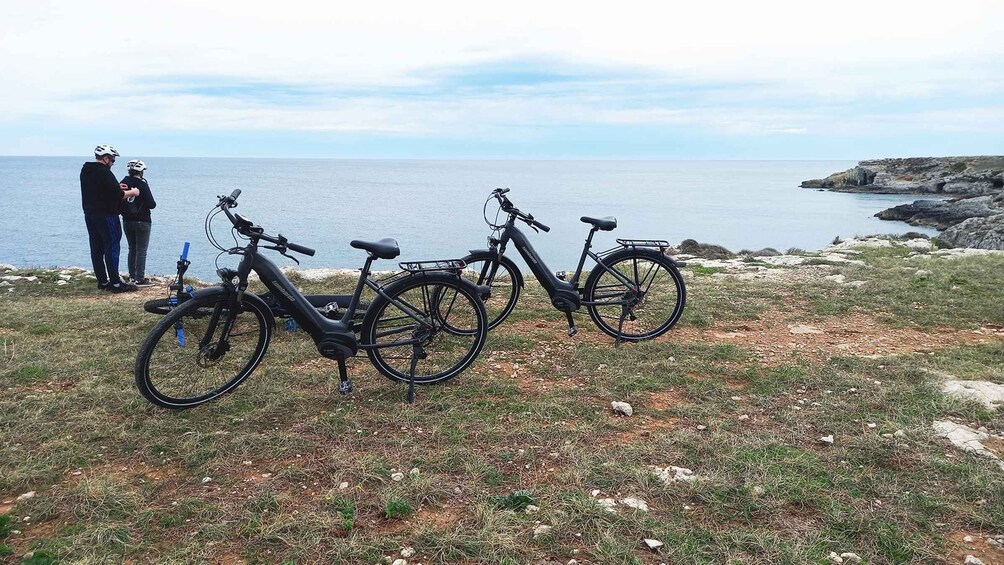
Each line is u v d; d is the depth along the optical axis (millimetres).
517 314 6855
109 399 4305
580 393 4598
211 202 79250
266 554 2750
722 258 13289
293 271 9562
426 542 2818
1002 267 9539
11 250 37094
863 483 3299
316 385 4703
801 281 8719
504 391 4598
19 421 3945
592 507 3051
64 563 2631
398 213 66688
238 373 4504
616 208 86188
